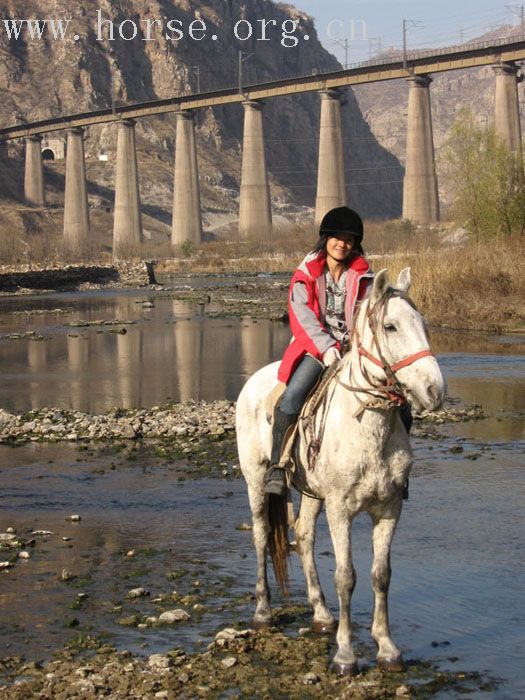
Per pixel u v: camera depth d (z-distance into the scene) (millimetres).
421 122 134750
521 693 7078
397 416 7207
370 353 7008
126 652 7770
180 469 14719
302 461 7719
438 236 104125
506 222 60000
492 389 22500
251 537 11070
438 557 10203
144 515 12102
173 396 22047
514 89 120875
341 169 140250
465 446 16234
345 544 7250
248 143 151125
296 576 9727
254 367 27312
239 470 14492
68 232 188750
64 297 63250
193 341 34656
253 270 103250
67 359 29875
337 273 7824
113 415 19375
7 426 18406
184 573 9805
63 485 13773
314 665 7516
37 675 7422
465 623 8391
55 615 8703
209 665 7555
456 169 61812
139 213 171375
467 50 123562
